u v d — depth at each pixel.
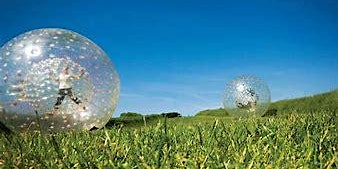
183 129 4.14
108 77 5.63
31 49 5.28
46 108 5.19
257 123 4.00
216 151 2.48
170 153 2.40
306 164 2.09
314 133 3.10
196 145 2.89
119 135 3.42
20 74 5.17
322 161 2.19
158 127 3.30
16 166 2.26
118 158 2.39
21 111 5.21
